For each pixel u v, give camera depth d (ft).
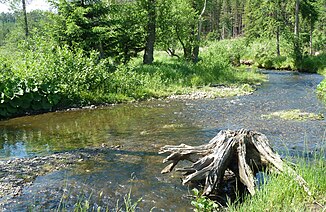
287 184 15.47
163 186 19.13
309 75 86.94
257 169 19.97
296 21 110.32
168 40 90.68
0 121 38.60
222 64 79.00
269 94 54.80
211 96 53.21
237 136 19.93
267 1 128.98
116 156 24.73
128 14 74.79
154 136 30.25
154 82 58.80
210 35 224.33
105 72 51.96
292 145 25.72
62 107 45.19
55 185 19.56
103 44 68.80
